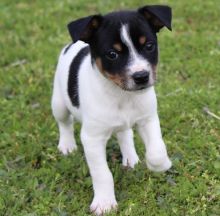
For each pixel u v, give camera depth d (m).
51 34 1.58
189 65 1.35
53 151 1.12
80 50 1.01
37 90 1.32
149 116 0.96
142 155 1.09
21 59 1.47
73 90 0.99
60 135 1.13
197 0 1.70
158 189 1.00
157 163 0.97
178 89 1.26
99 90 0.93
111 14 0.92
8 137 1.16
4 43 1.55
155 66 0.92
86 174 1.05
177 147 1.09
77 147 1.13
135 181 1.02
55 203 0.99
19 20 1.69
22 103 1.27
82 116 0.97
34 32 1.61
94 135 0.95
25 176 1.06
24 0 1.85
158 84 1.29
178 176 1.03
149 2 1.72
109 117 0.94
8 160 1.11
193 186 1.00
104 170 0.96
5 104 1.27
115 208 0.96
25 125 1.19
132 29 0.90
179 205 0.97
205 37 1.48
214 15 1.59
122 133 1.06
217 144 1.10
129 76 0.89
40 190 1.02
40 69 1.39
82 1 1.77
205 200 0.97
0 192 1.02
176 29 1.54
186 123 1.16
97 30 0.92
